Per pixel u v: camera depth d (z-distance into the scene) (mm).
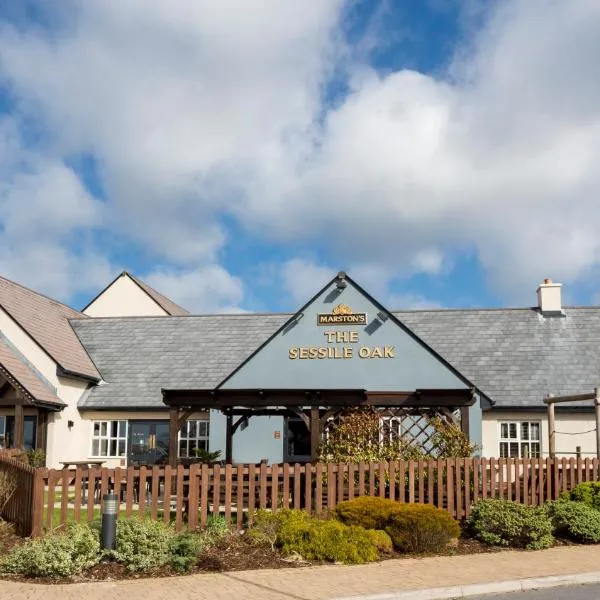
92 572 10648
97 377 29109
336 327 22547
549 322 29234
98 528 11711
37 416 26031
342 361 22328
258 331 31062
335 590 9789
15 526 13039
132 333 31875
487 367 27328
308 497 13953
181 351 30422
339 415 17656
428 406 17625
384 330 22328
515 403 25641
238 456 25875
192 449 27328
